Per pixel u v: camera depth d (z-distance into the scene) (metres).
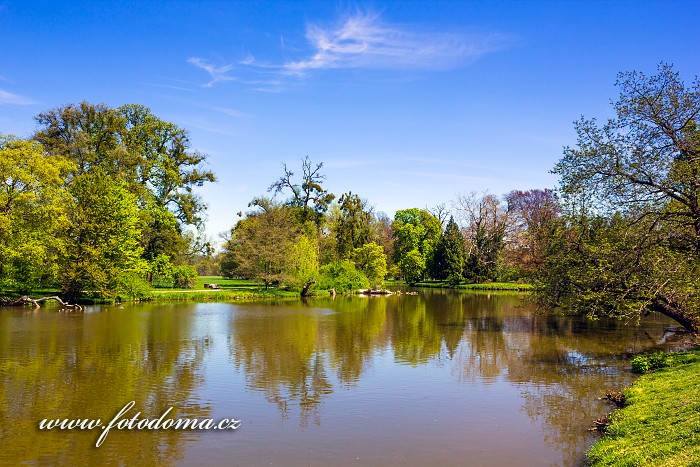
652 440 9.80
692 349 19.66
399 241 87.31
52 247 39.06
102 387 16.11
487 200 77.00
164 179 50.91
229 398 15.12
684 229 19.03
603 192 20.75
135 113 50.72
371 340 25.94
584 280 20.48
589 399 15.14
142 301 45.06
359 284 65.00
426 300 53.12
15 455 10.78
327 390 16.14
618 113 20.14
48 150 43.72
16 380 16.88
